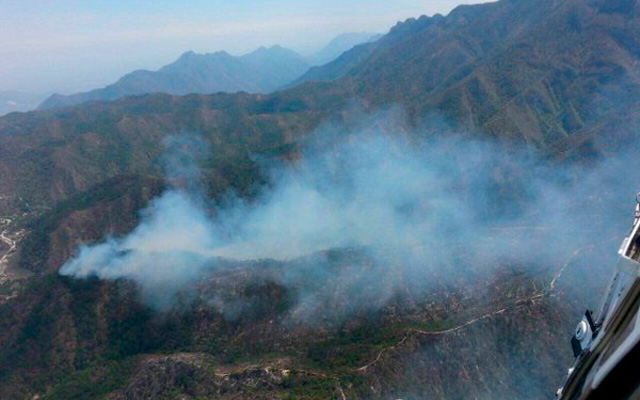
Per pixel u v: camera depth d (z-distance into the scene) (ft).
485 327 355.36
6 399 418.51
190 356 391.86
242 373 341.41
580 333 86.84
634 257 77.77
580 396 71.00
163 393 350.02
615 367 61.52
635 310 65.82
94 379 415.03
